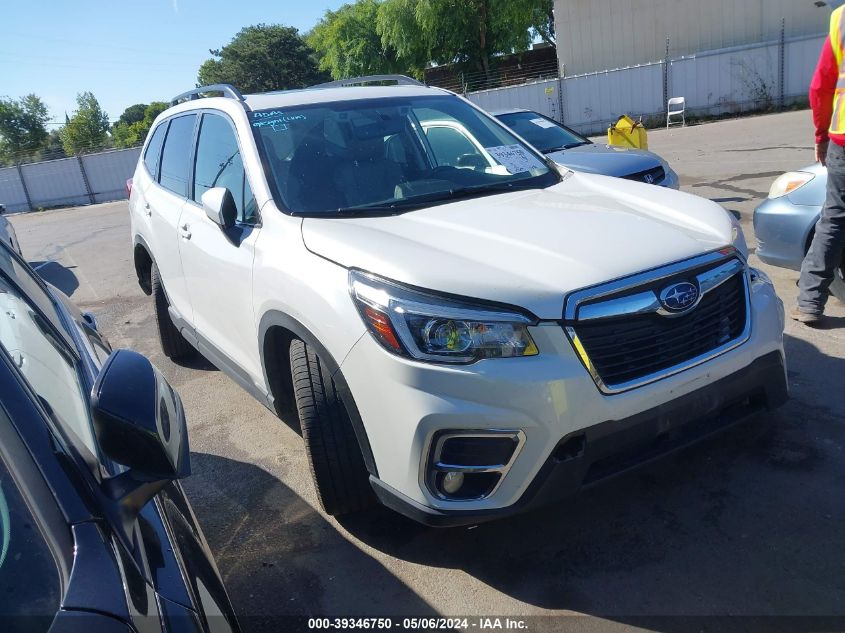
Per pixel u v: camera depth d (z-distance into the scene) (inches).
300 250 117.4
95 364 87.3
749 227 294.7
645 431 100.6
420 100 164.9
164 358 225.8
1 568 50.8
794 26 982.4
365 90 165.0
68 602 48.9
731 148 572.1
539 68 1358.3
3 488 54.1
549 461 96.4
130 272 383.9
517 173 149.6
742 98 925.2
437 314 95.9
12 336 70.3
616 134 386.6
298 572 115.6
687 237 111.2
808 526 111.8
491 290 96.8
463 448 96.7
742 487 123.2
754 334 111.3
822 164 185.5
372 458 105.2
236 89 161.3
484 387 94.0
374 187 136.8
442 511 98.5
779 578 102.0
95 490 57.6
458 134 158.9
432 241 111.3
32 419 57.7
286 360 129.6
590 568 108.7
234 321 141.1
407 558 115.9
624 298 99.3
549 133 335.9
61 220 823.7
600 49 1082.1
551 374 94.6
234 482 145.9
